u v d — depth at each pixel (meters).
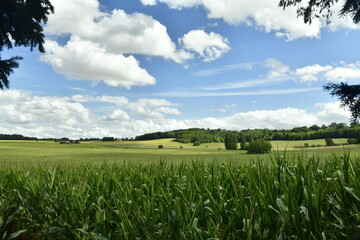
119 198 3.42
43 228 3.75
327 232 2.36
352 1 4.57
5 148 66.56
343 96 3.54
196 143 104.50
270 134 79.25
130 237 2.63
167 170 4.98
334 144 49.34
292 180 3.13
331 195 2.77
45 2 14.25
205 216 2.77
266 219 2.36
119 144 109.44
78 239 3.12
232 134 64.69
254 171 3.60
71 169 6.16
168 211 2.82
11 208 4.35
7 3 13.09
